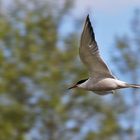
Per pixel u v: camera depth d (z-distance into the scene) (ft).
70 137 105.50
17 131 102.58
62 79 105.50
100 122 106.01
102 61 61.26
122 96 110.11
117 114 108.37
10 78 103.65
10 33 106.22
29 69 104.32
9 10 108.37
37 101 104.53
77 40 108.06
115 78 62.34
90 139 104.01
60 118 104.63
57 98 103.81
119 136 108.58
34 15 108.17
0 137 99.86
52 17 108.68
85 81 63.52
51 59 106.52
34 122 104.27
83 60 61.36
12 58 106.01
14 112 102.12
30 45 106.42
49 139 105.60
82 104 105.70
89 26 59.72
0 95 103.30
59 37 108.06
